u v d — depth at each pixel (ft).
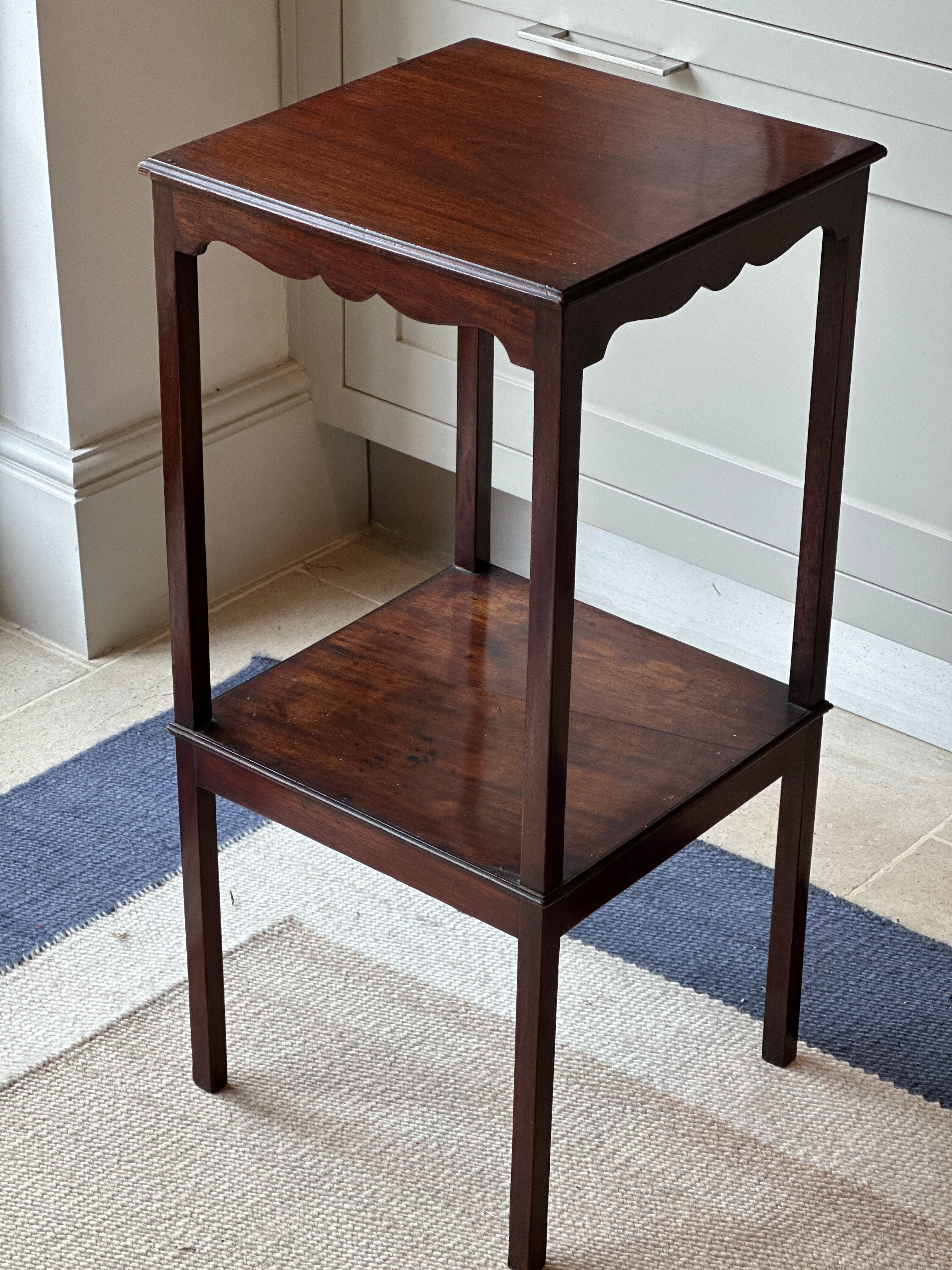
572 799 4.23
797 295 5.84
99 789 6.37
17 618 7.38
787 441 6.13
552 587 3.59
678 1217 4.66
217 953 4.81
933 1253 4.57
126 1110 4.97
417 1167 4.80
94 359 6.73
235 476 7.43
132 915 5.75
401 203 3.70
